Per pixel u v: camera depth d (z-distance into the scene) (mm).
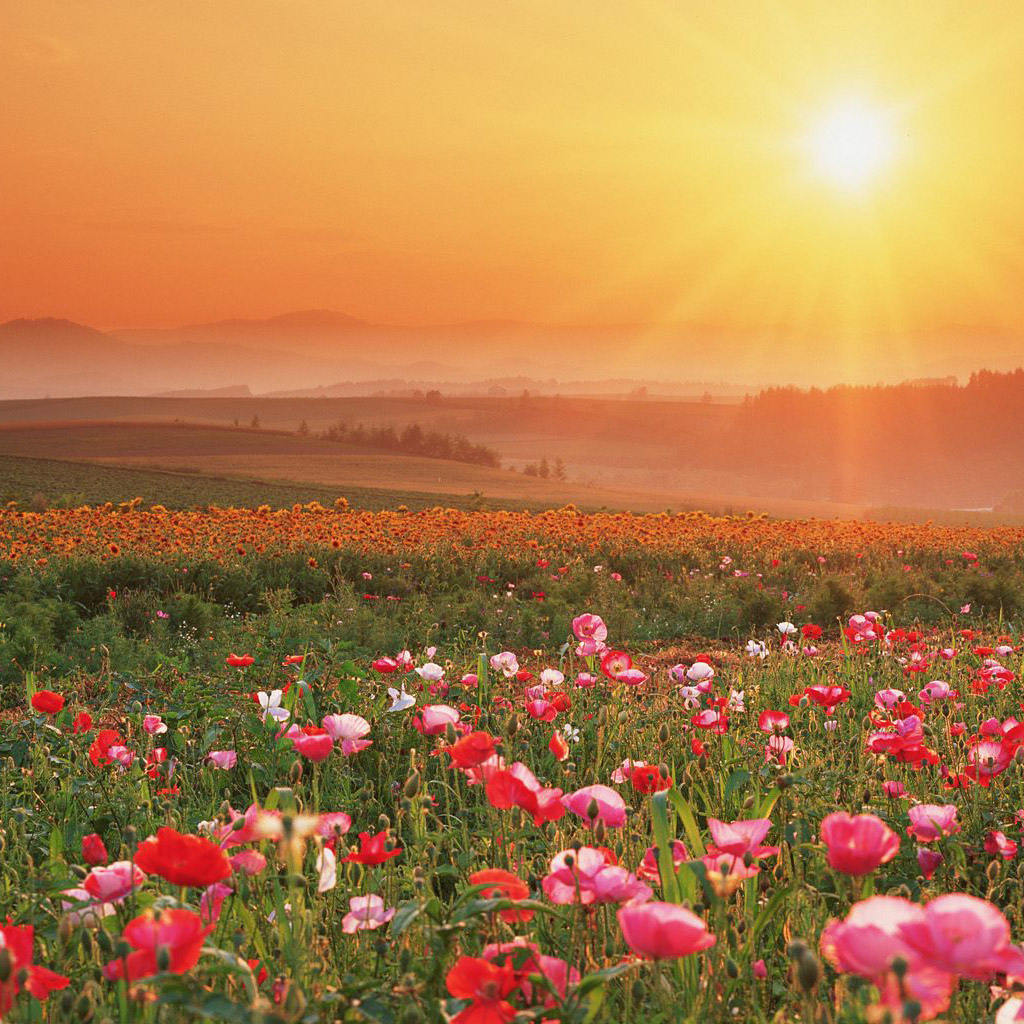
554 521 24359
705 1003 2154
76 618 11773
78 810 4488
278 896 2367
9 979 1640
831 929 1440
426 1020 1899
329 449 161875
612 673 4566
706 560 18047
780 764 4055
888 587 13852
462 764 2496
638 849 3221
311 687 6230
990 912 1336
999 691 6176
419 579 16203
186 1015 1921
